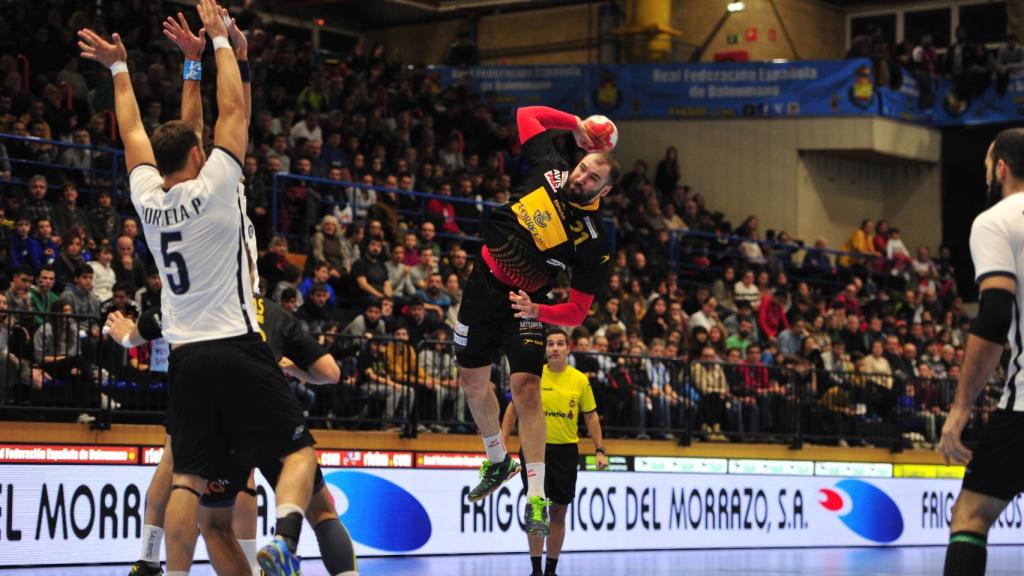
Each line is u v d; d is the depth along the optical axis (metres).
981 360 6.74
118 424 14.44
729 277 26.12
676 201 29.58
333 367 8.85
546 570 12.88
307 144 22.77
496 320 9.24
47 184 19.55
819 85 32.19
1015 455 6.85
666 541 18.92
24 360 14.01
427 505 16.69
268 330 8.62
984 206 33.75
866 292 29.47
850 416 21.39
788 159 32.28
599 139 8.96
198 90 7.77
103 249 16.97
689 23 34.53
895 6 36.22
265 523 15.18
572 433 12.88
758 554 18.52
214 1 7.44
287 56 26.59
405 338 16.88
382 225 21.47
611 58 33.81
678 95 32.59
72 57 22.56
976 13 35.38
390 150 25.91
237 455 7.20
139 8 24.97
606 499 18.25
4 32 23.56
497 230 8.98
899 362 24.11
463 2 34.34
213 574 13.23
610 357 19.00
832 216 33.47
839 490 21.14
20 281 15.16
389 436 16.39
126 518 14.30
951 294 31.62
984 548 6.93
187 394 7.09
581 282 8.92
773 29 34.12
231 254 7.12
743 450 20.00
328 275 18.78
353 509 15.95
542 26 35.34
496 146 29.25
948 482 22.77
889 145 32.47
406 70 30.55
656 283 25.83
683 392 19.48
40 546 13.57
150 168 7.34
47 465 13.70
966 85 32.75
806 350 22.38
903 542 21.89
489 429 9.68
